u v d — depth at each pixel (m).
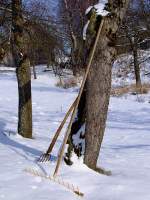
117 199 6.34
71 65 10.94
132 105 22.00
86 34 7.55
